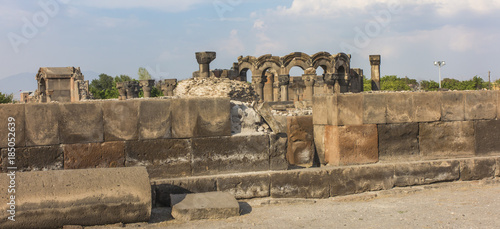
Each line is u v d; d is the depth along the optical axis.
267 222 6.74
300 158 10.36
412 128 9.59
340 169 8.79
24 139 7.41
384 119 9.38
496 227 6.20
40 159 7.48
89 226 6.41
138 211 6.54
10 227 5.98
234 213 7.11
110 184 6.55
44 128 7.51
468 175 9.71
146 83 45.12
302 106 18.53
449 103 9.84
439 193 8.88
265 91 50.59
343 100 9.11
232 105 8.73
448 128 9.84
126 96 41.47
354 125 9.18
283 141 8.63
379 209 7.57
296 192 8.48
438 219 6.73
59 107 7.59
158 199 7.73
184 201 7.21
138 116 7.89
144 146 7.91
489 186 9.41
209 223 6.73
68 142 7.61
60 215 6.19
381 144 9.40
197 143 8.15
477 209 7.28
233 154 8.33
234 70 42.47
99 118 7.74
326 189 8.66
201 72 27.12
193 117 8.11
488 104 10.09
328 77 40.91
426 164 9.43
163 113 7.99
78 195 6.33
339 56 41.59
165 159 8.00
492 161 9.88
